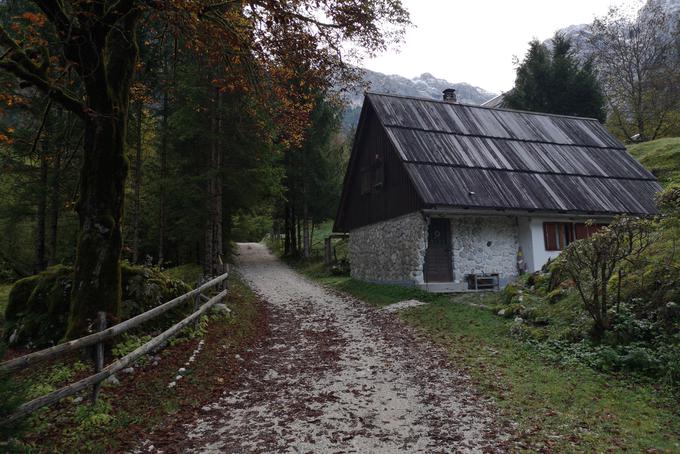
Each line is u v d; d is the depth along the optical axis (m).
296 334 10.11
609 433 4.73
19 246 20.17
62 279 8.34
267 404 5.74
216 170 14.98
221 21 8.60
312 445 4.54
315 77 10.29
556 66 30.83
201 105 14.48
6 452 3.57
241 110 14.35
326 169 27.86
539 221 16.08
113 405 5.33
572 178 17.31
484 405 5.60
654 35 33.25
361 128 19.30
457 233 15.59
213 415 5.36
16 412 3.64
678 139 26.28
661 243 8.90
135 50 7.95
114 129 7.49
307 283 20.58
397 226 16.56
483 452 4.34
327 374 7.07
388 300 14.12
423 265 15.01
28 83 7.18
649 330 7.04
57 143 11.88
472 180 15.52
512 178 16.27
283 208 32.56
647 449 4.34
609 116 36.34
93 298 7.17
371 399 5.91
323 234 42.56
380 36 9.70
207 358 7.34
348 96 11.20
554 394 5.87
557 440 4.56
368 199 19.22
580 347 7.41
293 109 11.16
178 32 9.20
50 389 5.53
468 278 15.38
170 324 8.47
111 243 7.45
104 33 7.20
